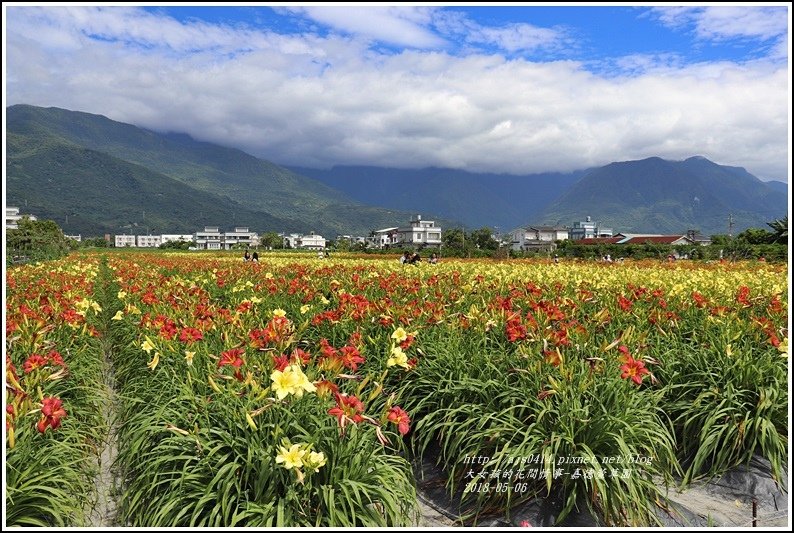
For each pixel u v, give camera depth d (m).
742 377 5.20
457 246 77.69
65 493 4.13
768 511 4.55
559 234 137.50
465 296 9.27
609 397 4.70
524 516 4.37
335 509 3.78
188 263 24.70
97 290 16.53
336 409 3.91
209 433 4.32
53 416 3.91
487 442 4.72
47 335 6.50
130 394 6.09
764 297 8.55
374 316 7.12
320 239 180.00
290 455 3.65
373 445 4.43
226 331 6.33
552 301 8.27
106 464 5.36
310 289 10.40
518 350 5.68
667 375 5.72
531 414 4.69
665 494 4.69
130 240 187.12
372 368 6.10
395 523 3.88
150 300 8.41
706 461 5.08
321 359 4.70
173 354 5.91
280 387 3.89
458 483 4.84
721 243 47.75
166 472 4.15
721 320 6.56
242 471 4.01
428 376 5.77
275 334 5.27
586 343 5.68
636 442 4.57
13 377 4.09
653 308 7.46
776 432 4.80
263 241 119.19
